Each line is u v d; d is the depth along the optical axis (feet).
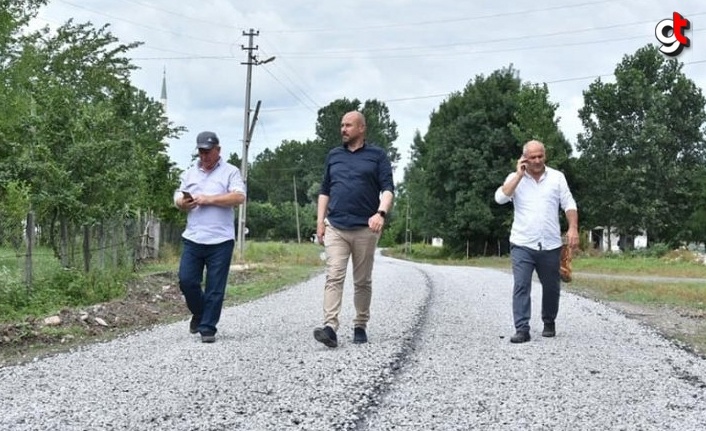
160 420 14.42
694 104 224.33
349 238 22.67
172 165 88.28
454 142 206.90
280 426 14.10
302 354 21.22
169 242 103.09
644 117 215.92
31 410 15.11
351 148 23.25
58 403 15.65
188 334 25.68
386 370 19.07
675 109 223.30
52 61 78.74
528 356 21.43
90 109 53.57
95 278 40.57
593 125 218.59
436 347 22.85
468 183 205.05
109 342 24.04
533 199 24.73
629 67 230.07
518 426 14.38
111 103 78.28
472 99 206.08
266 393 16.53
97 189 49.88
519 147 201.57
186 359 20.39
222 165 25.02
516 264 24.61
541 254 24.63
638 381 18.44
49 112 50.55
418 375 18.66
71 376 18.37
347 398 16.20
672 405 16.16
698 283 74.08
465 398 16.43
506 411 15.42
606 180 212.43
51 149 49.29
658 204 209.36
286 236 352.28
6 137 47.57
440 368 19.56
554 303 25.35
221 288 24.09
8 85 53.93
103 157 50.49
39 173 46.34
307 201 429.79
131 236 69.26
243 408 15.28
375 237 22.84
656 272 110.32
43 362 20.29
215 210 24.40
